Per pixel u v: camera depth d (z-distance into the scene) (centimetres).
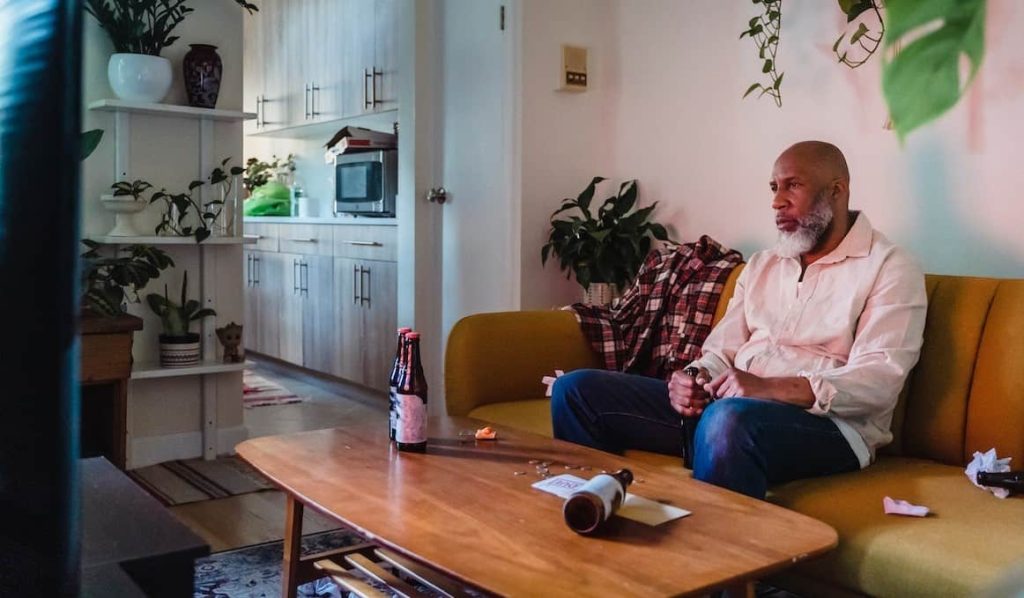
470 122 359
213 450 354
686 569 121
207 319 356
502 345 258
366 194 465
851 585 156
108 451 303
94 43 329
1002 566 137
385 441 193
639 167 337
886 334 195
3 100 63
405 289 389
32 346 63
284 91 546
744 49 295
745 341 229
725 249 272
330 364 486
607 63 347
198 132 349
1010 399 188
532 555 126
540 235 339
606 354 271
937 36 240
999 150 229
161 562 90
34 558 65
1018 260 226
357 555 196
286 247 524
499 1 338
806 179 209
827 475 188
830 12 268
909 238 251
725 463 176
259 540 255
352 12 472
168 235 335
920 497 170
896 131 252
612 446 224
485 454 182
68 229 62
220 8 352
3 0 65
